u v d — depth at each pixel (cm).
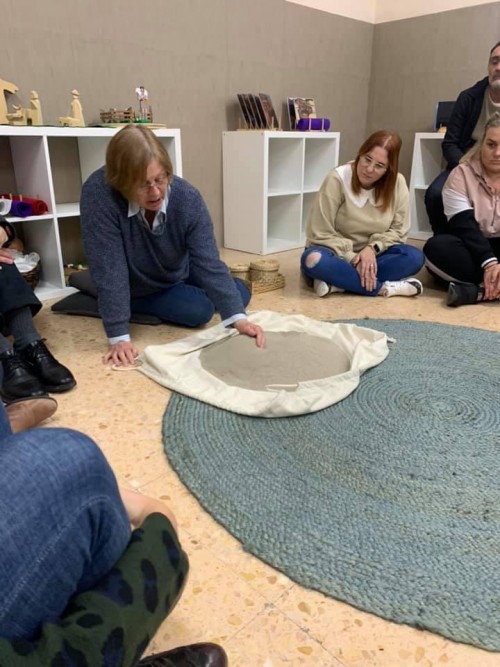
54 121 236
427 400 137
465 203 215
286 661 71
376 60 371
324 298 224
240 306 158
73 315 200
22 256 219
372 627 76
